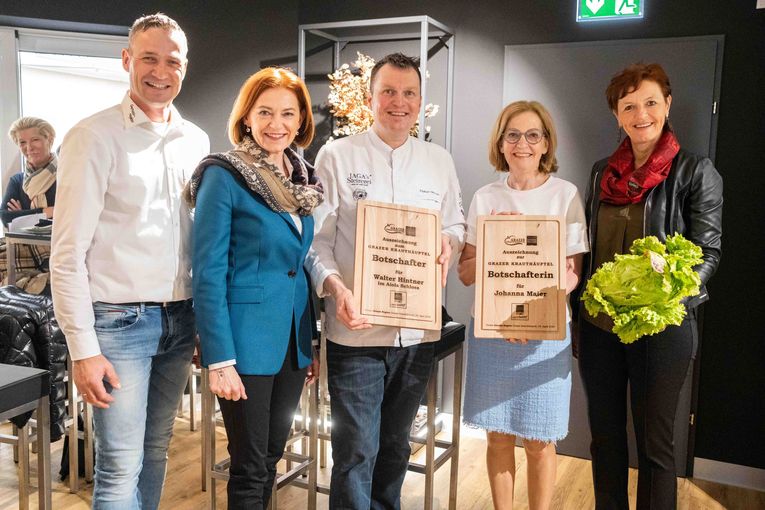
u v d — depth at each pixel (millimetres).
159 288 2258
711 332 3803
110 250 2188
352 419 2504
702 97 3729
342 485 2514
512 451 2842
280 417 2357
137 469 2309
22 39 4555
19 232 3783
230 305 2215
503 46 4160
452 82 4285
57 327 3389
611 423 2734
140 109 2227
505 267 2543
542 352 2643
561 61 3998
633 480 3770
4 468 3744
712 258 2572
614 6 3889
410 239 2439
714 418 3834
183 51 2270
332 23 4105
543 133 2654
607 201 2719
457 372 3197
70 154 2111
